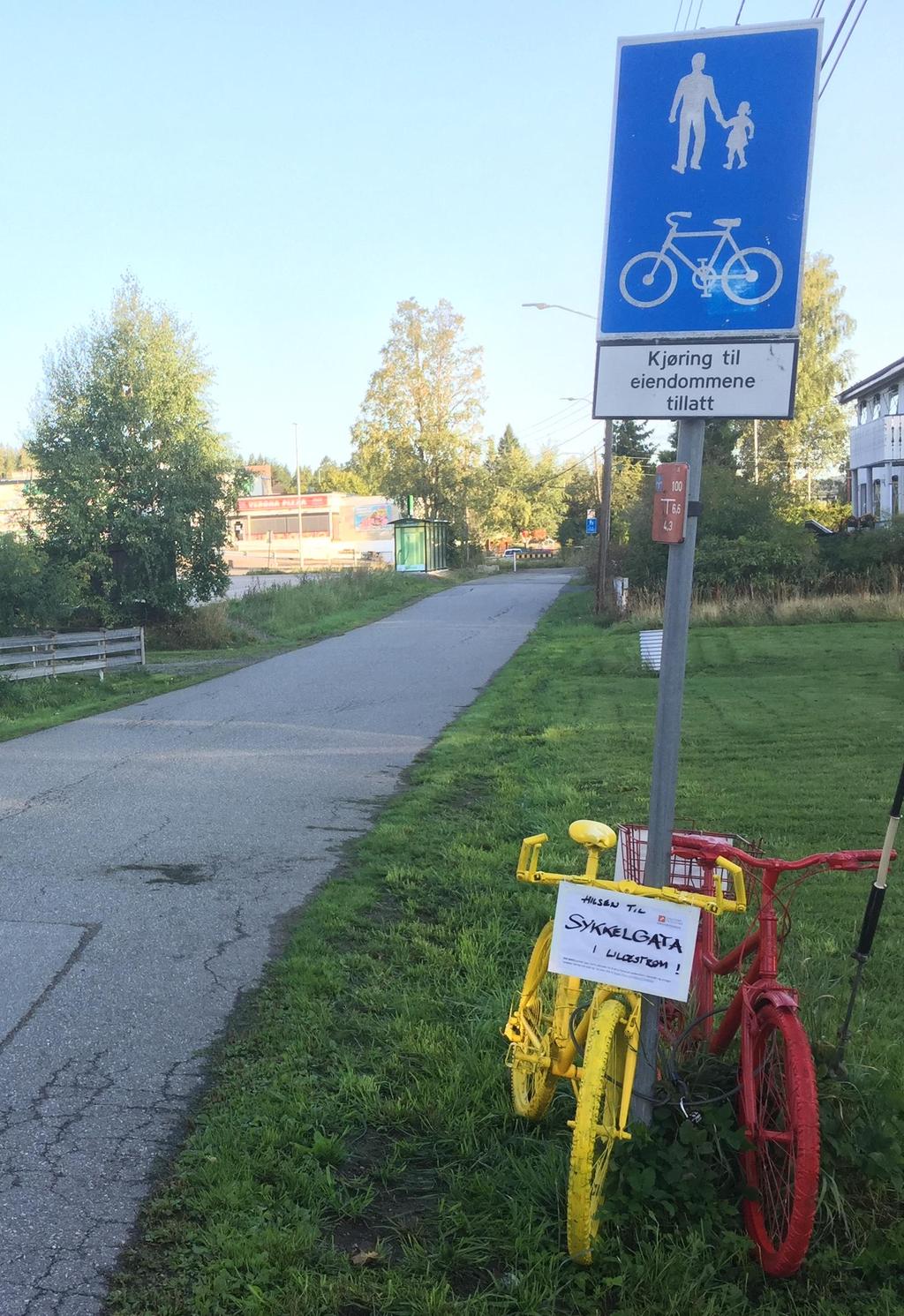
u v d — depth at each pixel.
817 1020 4.20
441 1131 3.76
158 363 29.72
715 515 32.72
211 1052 4.51
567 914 3.17
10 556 21.83
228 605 34.66
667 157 3.34
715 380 3.32
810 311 63.59
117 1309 2.87
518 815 9.04
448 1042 4.42
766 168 3.27
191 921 6.32
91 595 28.97
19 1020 4.86
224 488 30.61
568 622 32.75
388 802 9.75
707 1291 2.87
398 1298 2.89
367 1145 3.72
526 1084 3.79
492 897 6.56
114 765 11.80
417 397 72.25
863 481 49.31
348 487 125.50
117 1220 3.28
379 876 7.25
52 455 28.72
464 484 73.19
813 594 31.53
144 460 29.19
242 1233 3.14
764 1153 3.13
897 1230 3.08
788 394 3.27
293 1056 4.38
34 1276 3.01
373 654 25.19
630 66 3.37
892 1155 3.24
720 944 5.39
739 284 3.29
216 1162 3.54
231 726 14.73
